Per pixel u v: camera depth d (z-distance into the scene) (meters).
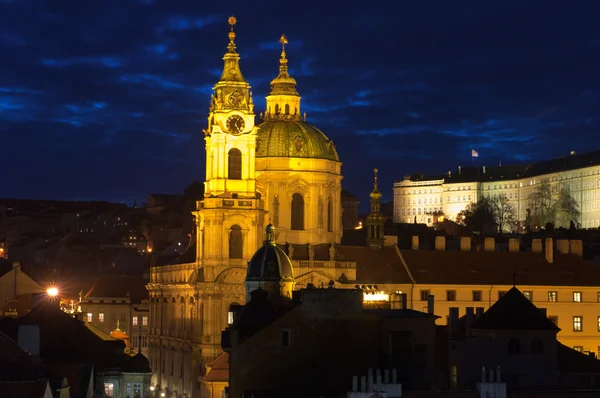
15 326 187.62
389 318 165.25
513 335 163.25
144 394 190.25
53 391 144.12
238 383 162.12
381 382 137.75
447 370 165.88
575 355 166.88
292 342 162.25
